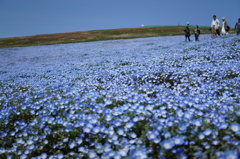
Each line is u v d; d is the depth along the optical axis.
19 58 24.98
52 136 3.63
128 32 60.00
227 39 17.48
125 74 8.73
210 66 8.28
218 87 5.44
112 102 4.63
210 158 2.42
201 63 9.34
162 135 2.98
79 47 32.72
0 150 3.41
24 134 3.76
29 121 4.47
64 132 3.58
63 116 4.27
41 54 27.31
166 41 30.06
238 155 2.36
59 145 3.41
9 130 4.19
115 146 3.09
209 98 4.68
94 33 61.81
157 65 9.95
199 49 13.73
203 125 3.05
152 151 2.84
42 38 56.38
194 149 2.65
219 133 2.88
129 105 4.08
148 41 33.41
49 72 12.25
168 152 2.58
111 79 8.27
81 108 4.43
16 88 7.82
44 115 4.25
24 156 3.21
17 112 4.64
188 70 8.09
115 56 16.98
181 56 11.77
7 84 9.23
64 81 8.34
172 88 6.71
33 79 10.23
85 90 6.27
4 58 25.88
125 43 33.47
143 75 8.09
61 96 5.63
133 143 3.11
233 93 4.87
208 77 7.03
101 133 3.36
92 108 4.24
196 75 7.32
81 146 3.22
